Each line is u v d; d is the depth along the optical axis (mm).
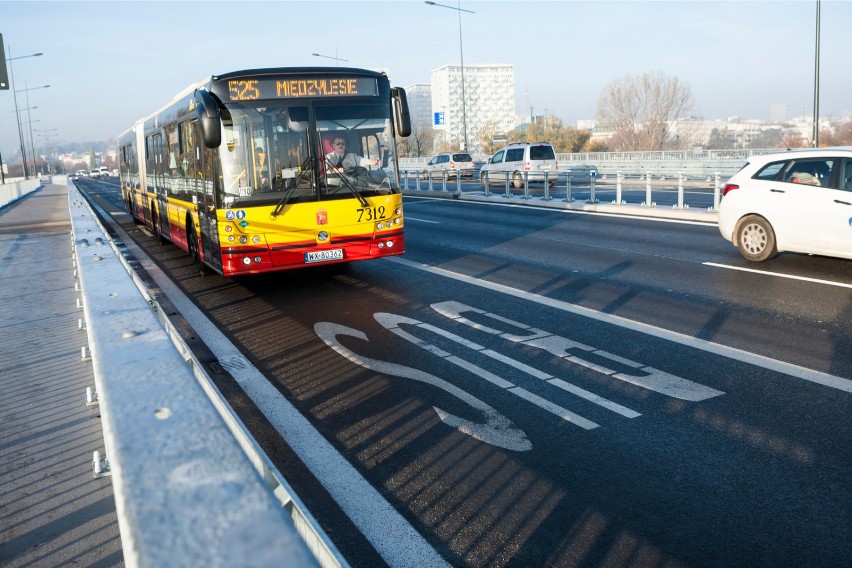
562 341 7699
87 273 5535
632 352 7211
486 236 17250
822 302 8961
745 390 6012
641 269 11852
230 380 6758
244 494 1330
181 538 1174
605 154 46750
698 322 8305
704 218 18250
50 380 6930
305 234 10641
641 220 19172
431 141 97812
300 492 4441
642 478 4484
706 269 11516
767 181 11641
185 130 12344
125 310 3678
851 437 5004
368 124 10938
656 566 3539
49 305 10789
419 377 6621
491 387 6285
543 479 4516
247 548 1142
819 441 4957
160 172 16109
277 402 6105
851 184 10602
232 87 10250
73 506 4355
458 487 4445
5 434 5574
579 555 3654
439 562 3623
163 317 4445
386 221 11141
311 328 8672
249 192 10328
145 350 2568
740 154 34188
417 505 4234
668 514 4035
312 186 10609
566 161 44906
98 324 3205
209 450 1543
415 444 5125
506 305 9586
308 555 1127
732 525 3895
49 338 8664
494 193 32031
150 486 1366
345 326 8711
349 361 7227
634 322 8406
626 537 3811
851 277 10367
